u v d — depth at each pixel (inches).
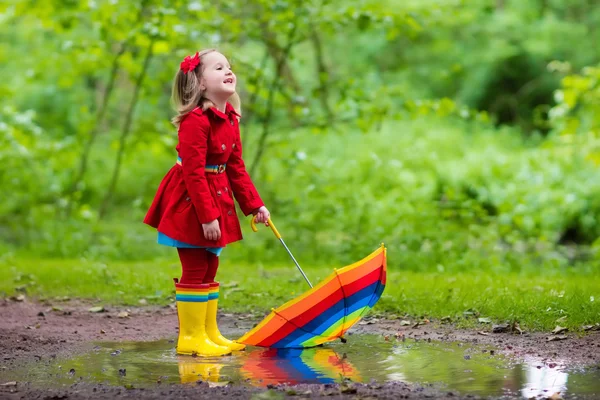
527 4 1232.8
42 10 656.4
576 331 284.0
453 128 1080.2
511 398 194.7
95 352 264.7
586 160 803.4
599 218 791.1
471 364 236.1
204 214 256.2
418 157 869.2
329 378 220.4
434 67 1241.4
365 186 681.6
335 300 255.1
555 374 220.4
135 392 205.8
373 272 257.9
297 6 615.5
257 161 674.2
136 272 472.4
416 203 655.1
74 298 394.9
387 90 666.2
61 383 217.9
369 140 922.1
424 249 607.8
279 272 489.4
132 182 933.8
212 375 226.5
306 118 671.1
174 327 319.9
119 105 1025.5
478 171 853.2
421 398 195.6
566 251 686.5
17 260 593.9
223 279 448.1
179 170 265.1
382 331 298.2
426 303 343.3
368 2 660.1
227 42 649.6
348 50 1186.6
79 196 724.0
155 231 735.7
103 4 628.7
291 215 665.0
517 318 305.9
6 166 728.3
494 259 579.2
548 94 1269.7
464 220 642.2
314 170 660.7
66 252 664.4
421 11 645.3
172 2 616.1
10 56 976.3
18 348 270.8
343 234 649.0
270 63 968.9
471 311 326.3
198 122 258.5
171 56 682.8
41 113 1038.4
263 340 260.4
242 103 754.2
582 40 1214.3
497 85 1290.6
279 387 208.7
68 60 723.4
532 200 754.8
